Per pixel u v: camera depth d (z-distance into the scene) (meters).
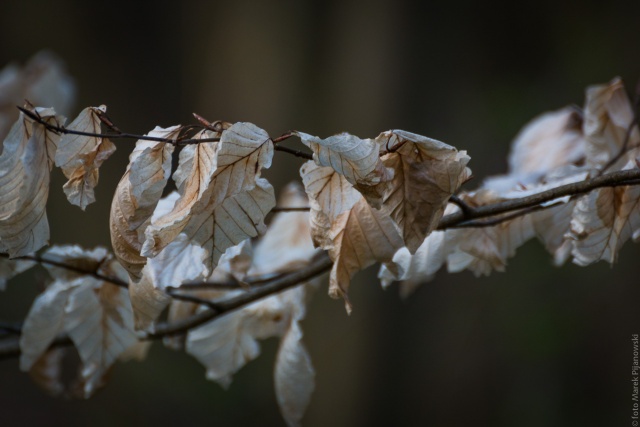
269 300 1.14
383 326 2.96
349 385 2.86
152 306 1.03
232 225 0.94
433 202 0.95
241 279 1.03
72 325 1.09
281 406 1.13
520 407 2.99
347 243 0.98
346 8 3.26
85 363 1.10
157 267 1.02
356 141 0.93
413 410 2.95
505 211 1.01
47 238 0.98
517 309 3.11
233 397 3.00
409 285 1.15
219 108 3.33
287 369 1.13
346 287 0.98
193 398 3.02
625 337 3.01
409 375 2.97
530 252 3.19
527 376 3.03
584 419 2.95
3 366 3.14
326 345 2.85
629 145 1.13
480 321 3.10
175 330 1.10
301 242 1.18
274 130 3.16
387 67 3.25
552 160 1.26
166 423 2.99
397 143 0.95
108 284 1.09
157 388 3.04
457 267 1.08
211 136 0.96
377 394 2.92
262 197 0.94
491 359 3.06
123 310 1.10
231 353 1.14
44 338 1.10
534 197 1.00
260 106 3.21
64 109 1.73
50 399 3.07
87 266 1.07
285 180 2.83
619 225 1.02
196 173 0.96
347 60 3.22
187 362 3.09
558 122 1.27
